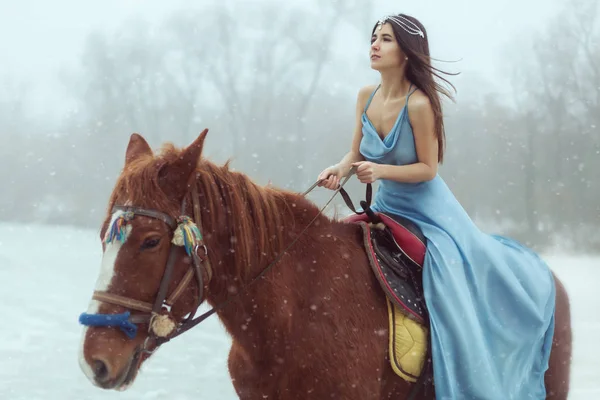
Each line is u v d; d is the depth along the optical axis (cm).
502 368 391
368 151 415
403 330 364
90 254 2288
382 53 405
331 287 356
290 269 356
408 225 397
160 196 322
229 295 347
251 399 354
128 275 312
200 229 336
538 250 3372
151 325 314
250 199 354
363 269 370
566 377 441
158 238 317
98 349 306
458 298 373
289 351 344
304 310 351
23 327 959
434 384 362
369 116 419
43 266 1797
